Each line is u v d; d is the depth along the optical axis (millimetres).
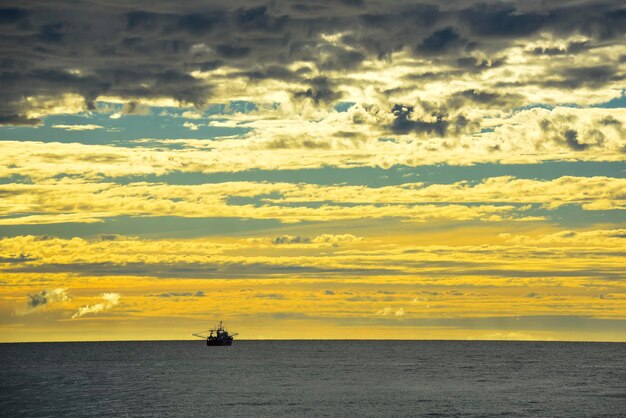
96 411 133375
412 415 128750
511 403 147000
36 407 139500
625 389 177500
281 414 129125
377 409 136250
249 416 126688
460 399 153250
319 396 157750
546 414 131000
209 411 132750
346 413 130625
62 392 167750
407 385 185750
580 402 149000
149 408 136875
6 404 144750
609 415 130375
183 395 159500
